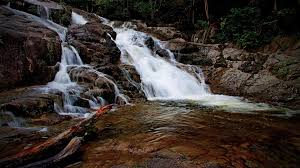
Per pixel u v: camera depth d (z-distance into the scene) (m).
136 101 10.70
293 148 5.68
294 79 12.59
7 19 12.06
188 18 22.30
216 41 18.66
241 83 13.67
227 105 10.39
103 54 12.75
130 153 5.31
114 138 6.17
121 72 11.95
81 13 19.81
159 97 12.16
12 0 14.53
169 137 6.21
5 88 9.13
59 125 7.12
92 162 4.93
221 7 22.22
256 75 13.73
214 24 19.98
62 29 14.72
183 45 16.66
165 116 8.25
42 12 15.28
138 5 23.12
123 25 20.44
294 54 14.16
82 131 5.97
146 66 14.13
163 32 19.70
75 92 9.47
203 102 10.90
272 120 8.09
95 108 9.30
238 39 16.64
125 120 7.71
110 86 10.52
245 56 14.95
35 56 10.38
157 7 23.80
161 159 5.00
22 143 5.74
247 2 21.06
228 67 15.05
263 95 12.38
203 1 22.34
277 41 15.72
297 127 7.29
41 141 5.85
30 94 8.57
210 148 5.57
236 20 18.06
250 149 5.58
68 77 10.79
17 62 9.79
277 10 17.17
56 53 11.21
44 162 4.78
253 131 6.85
